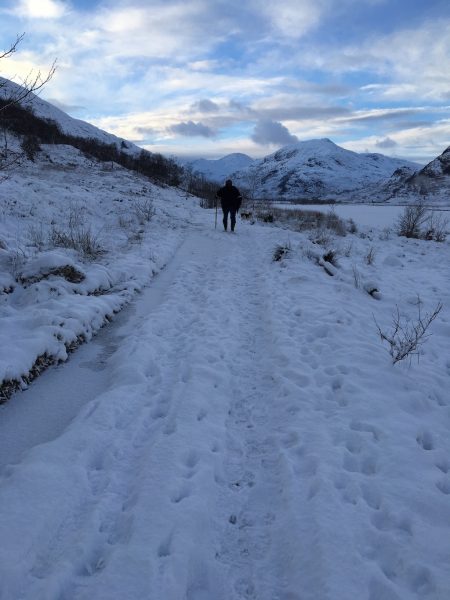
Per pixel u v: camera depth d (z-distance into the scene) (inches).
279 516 112.6
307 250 418.0
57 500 107.6
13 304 230.8
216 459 130.3
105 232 464.4
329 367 190.4
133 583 87.9
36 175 872.3
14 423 145.2
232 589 93.8
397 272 401.1
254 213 827.4
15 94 217.0
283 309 265.9
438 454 135.4
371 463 132.0
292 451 137.9
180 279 331.3
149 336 215.8
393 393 171.5
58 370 183.3
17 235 353.4
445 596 87.4
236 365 197.5
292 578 95.2
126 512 108.2
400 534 104.7
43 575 90.4
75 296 242.2
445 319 278.5
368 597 88.1
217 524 109.7
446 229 713.6
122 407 154.0
